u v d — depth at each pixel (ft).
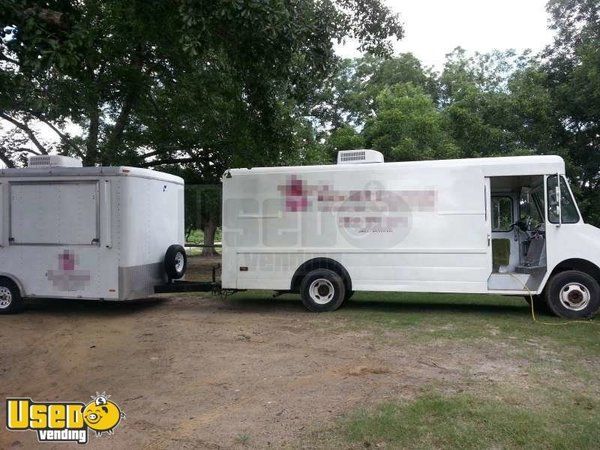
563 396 16.28
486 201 29.35
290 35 22.40
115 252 30.53
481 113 70.03
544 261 29.27
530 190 31.30
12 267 31.86
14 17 16.58
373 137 69.31
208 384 18.35
